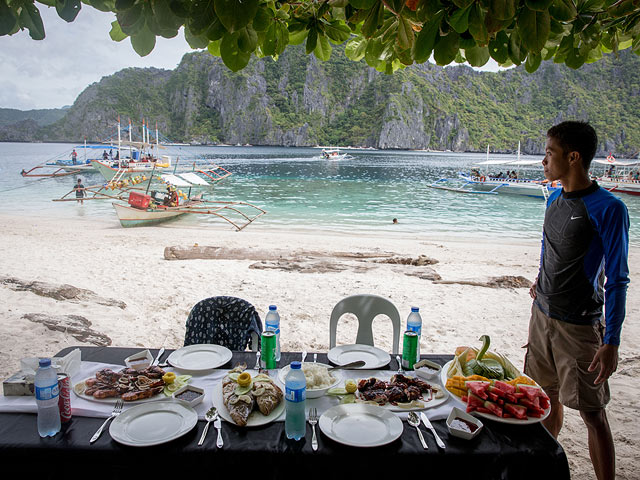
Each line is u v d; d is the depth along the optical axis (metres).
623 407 3.85
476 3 1.62
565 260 2.48
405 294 7.23
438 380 2.40
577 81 197.62
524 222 20.20
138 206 16.86
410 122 183.88
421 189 34.41
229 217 19.66
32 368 2.23
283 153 115.50
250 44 1.73
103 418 1.97
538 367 2.77
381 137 180.00
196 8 1.54
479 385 2.08
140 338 5.09
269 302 6.64
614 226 2.29
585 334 2.45
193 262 9.20
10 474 1.75
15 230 13.73
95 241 11.84
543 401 2.05
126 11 1.53
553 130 2.49
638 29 2.41
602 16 2.20
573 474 3.01
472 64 2.17
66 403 1.91
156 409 2.00
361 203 25.94
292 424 1.80
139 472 1.73
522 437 1.88
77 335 4.78
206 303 3.35
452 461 1.75
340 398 2.19
